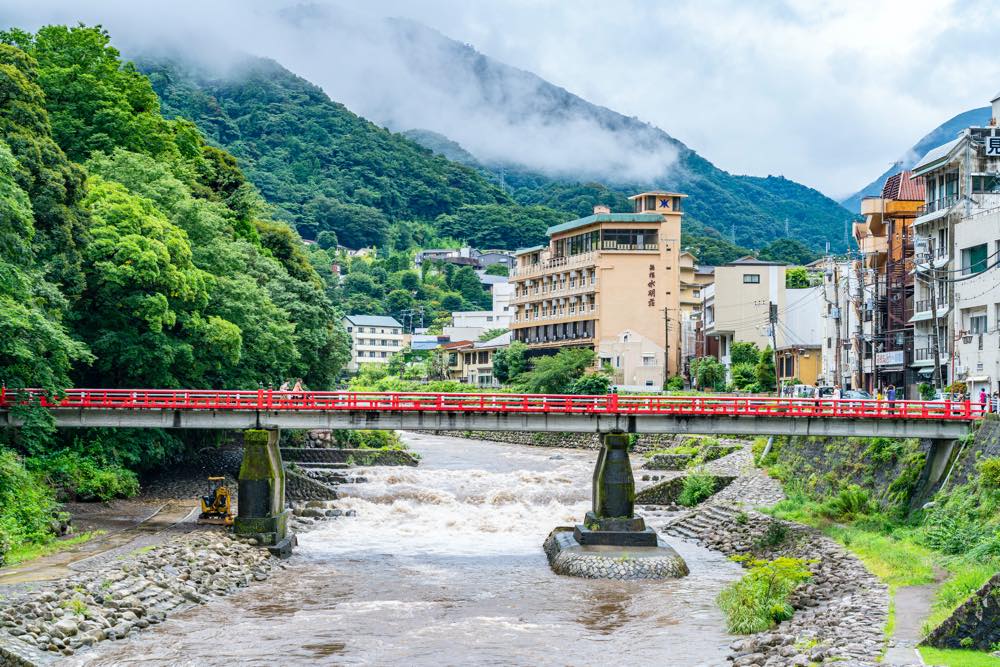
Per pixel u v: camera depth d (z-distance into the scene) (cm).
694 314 14100
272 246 10806
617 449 5772
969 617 3166
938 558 4622
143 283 6300
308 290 9694
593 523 5684
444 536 6412
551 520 6938
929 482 5606
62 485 6028
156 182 7388
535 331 15025
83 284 5925
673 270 13588
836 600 4075
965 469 5300
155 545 5031
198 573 4747
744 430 5838
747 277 12212
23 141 5438
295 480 7569
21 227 4984
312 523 6781
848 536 5306
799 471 7056
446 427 5866
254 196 10225
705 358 12269
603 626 4169
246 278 7862
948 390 6688
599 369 13288
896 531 5303
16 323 4797
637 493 7719
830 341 10138
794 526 5769
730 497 7175
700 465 8481
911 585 4141
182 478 7475
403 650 3775
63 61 7994
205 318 7050
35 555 4681
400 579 5100
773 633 3766
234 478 7688
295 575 5175
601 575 5159
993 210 6912
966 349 6925
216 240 7612
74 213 5819
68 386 5722
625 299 13438
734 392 10825
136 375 6556
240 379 7788
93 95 7931
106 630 3812
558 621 4250
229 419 5819
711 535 6312
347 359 10775
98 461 6462
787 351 11312
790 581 4434
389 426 5869
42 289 5241
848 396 7688
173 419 5778
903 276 8694
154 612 4166
